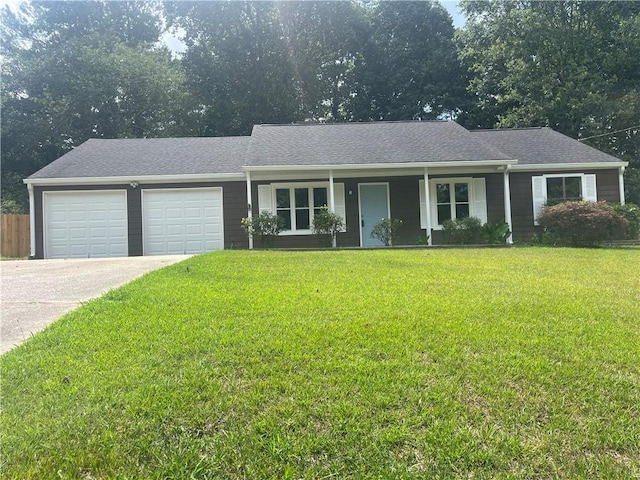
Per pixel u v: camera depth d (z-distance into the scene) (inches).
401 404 96.2
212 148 613.9
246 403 95.6
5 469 74.4
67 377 108.0
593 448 82.4
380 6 1258.6
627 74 893.2
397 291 209.6
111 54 1042.1
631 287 222.5
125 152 593.3
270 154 522.9
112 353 123.7
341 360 118.7
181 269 280.5
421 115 1236.5
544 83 894.4
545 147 597.3
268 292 206.1
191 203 544.7
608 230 488.4
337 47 1254.9
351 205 560.4
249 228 506.3
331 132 605.0
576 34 899.4
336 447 81.7
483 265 304.2
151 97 1048.8
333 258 343.3
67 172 529.3
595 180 565.0
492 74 1075.3
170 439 83.4
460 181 565.9
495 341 134.0
